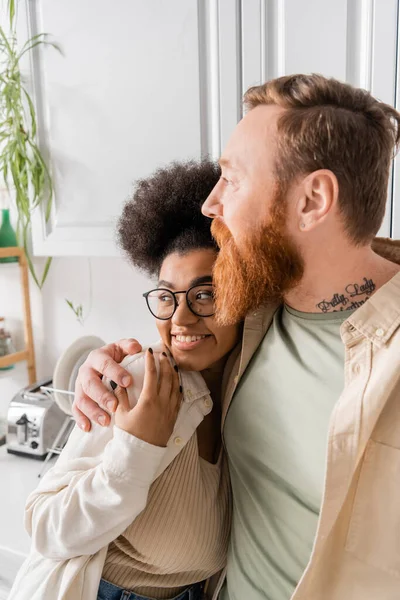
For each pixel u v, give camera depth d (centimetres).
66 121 127
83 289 176
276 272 63
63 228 133
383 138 60
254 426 73
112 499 63
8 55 145
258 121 61
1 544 114
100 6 117
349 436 57
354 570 61
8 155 151
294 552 68
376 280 64
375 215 61
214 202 66
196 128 112
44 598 69
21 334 189
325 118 57
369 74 96
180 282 71
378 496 59
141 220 80
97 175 126
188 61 110
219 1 105
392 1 92
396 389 58
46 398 155
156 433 65
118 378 71
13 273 185
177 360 74
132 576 75
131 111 118
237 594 75
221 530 79
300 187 59
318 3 97
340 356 64
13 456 155
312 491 66
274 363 71
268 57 104
